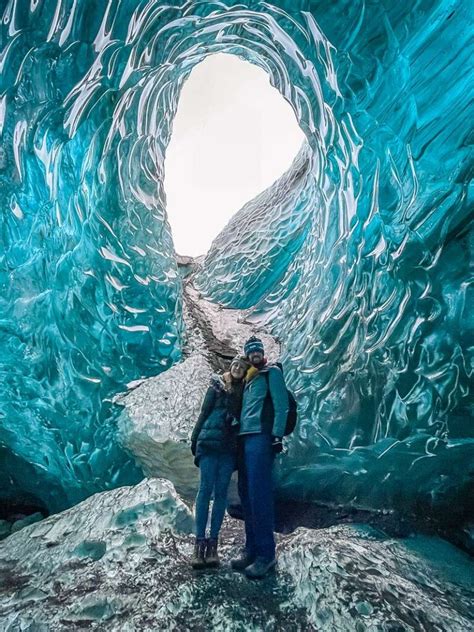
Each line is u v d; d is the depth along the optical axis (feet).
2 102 9.49
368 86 10.64
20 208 10.64
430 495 10.32
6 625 6.85
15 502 12.53
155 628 6.57
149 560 8.10
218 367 16.52
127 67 12.30
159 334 15.80
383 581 7.39
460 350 9.25
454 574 8.38
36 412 11.92
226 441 8.31
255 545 8.01
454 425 9.50
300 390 14.12
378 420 10.93
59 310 12.03
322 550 7.91
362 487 11.30
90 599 7.18
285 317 19.45
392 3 9.16
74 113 11.53
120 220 14.93
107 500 9.87
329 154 14.32
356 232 13.01
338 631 6.48
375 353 11.26
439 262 9.64
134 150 15.99
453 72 8.88
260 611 7.00
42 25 9.27
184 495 12.38
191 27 12.78
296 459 12.64
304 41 11.77
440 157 9.47
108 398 13.25
